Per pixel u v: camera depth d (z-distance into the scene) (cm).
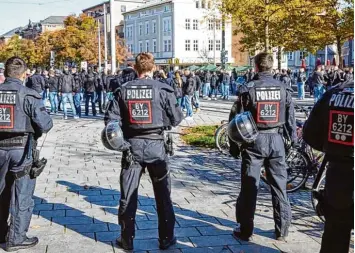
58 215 616
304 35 2553
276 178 522
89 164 944
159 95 480
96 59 6203
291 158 721
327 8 2319
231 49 7569
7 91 480
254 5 1622
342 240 356
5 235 517
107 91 1961
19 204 498
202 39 7525
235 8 1650
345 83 359
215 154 1049
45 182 790
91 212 629
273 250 500
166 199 500
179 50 7406
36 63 7000
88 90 1942
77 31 6153
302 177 716
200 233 549
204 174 851
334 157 351
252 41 2445
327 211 356
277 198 523
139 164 493
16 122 482
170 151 504
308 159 712
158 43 7825
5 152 488
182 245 514
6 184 502
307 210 636
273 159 520
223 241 525
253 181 515
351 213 345
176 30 7381
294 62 6450
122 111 488
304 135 379
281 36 2264
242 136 490
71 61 6175
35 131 496
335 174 350
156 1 8519
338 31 2623
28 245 505
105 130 471
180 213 621
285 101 512
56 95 2064
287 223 525
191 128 1491
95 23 6406
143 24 8244
